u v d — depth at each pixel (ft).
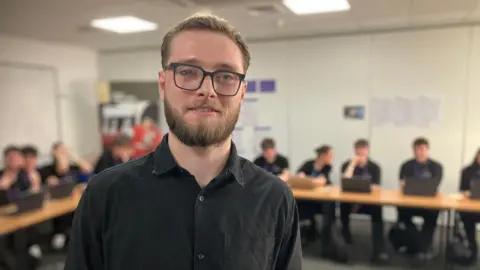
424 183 10.80
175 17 11.53
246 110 16.99
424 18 12.55
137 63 18.33
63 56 17.13
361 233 13.97
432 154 14.55
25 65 15.28
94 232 2.68
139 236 2.64
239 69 2.64
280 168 14.08
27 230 10.96
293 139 16.49
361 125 15.39
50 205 10.53
